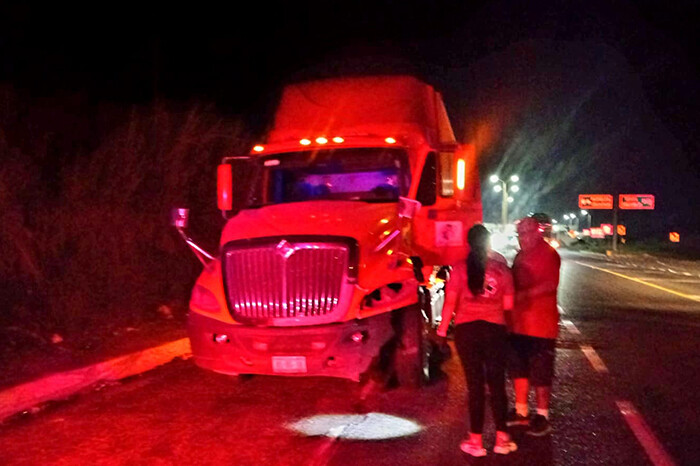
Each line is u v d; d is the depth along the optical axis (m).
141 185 13.38
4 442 6.45
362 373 7.39
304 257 7.17
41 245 10.84
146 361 9.56
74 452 6.18
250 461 5.96
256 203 9.27
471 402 6.00
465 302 6.01
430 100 10.15
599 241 79.25
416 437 6.57
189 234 14.05
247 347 7.20
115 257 12.02
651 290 21.42
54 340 9.82
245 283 7.27
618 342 11.52
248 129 16.73
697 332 12.61
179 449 6.26
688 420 7.08
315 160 9.09
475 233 5.99
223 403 7.75
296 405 7.66
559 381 8.73
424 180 9.20
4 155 10.87
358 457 6.05
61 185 11.81
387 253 7.52
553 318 6.56
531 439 6.51
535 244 6.61
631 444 6.36
